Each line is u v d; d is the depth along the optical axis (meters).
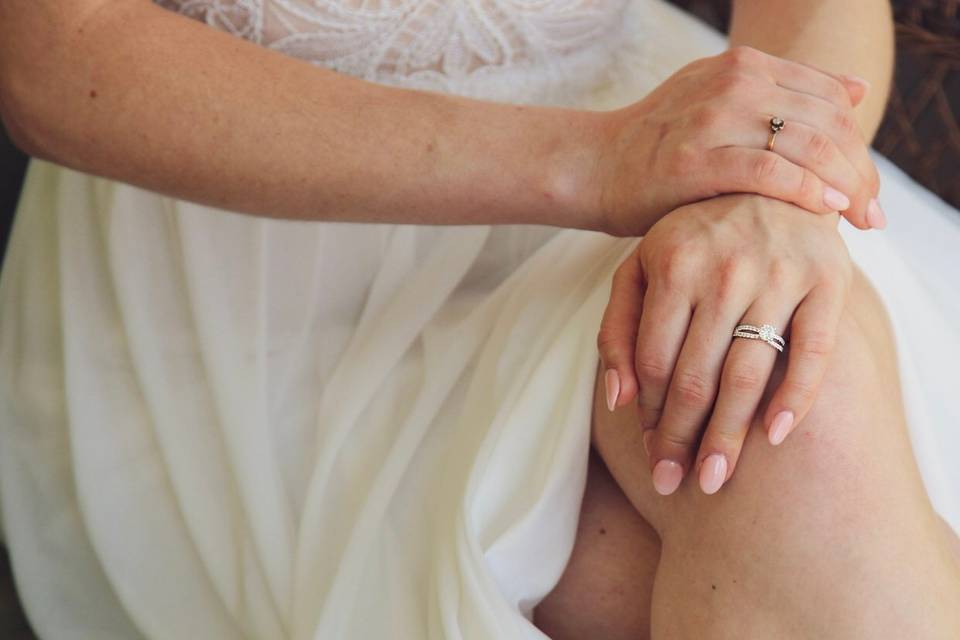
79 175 0.91
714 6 1.18
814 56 0.83
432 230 0.84
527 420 0.73
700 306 0.69
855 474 0.66
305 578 0.75
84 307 0.86
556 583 0.74
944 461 0.77
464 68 0.85
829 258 0.70
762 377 0.68
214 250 0.83
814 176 0.72
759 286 0.69
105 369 0.84
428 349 0.79
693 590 0.69
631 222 0.75
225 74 0.74
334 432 0.77
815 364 0.67
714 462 0.67
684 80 0.76
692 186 0.72
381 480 0.75
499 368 0.76
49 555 0.84
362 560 0.73
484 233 0.83
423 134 0.74
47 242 0.92
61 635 0.83
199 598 0.79
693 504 0.69
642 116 0.75
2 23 0.73
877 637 0.65
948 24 1.01
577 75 0.89
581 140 0.75
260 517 0.76
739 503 0.67
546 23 0.85
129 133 0.73
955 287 0.88
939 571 0.66
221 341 0.81
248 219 0.83
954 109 1.05
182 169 0.74
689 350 0.69
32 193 0.96
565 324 0.76
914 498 0.67
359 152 0.74
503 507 0.72
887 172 0.98
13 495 0.85
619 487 0.76
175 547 0.80
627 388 0.70
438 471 0.76
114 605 0.83
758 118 0.73
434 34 0.83
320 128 0.74
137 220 0.86
